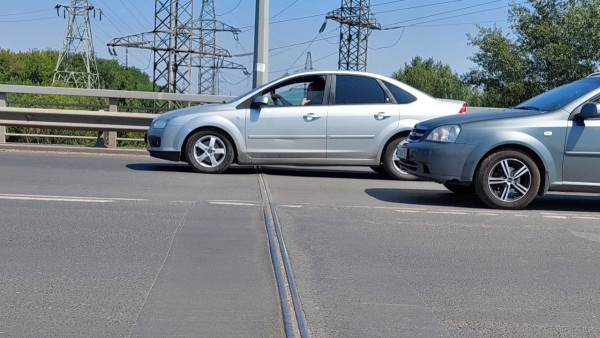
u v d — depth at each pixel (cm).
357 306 395
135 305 387
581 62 2627
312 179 974
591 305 413
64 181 835
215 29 4778
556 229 637
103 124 1272
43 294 404
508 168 732
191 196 752
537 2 2836
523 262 509
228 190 809
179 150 959
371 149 977
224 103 984
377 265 485
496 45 2858
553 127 724
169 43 4269
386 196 814
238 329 353
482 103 3381
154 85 4347
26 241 523
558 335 361
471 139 729
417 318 379
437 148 739
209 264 473
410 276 461
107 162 1084
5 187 770
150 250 507
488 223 654
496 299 419
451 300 414
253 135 962
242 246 524
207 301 396
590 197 878
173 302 393
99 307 383
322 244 541
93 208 660
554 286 450
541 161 727
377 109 977
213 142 964
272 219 630
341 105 977
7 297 397
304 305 393
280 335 346
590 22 2589
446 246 550
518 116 738
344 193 827
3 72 6719
